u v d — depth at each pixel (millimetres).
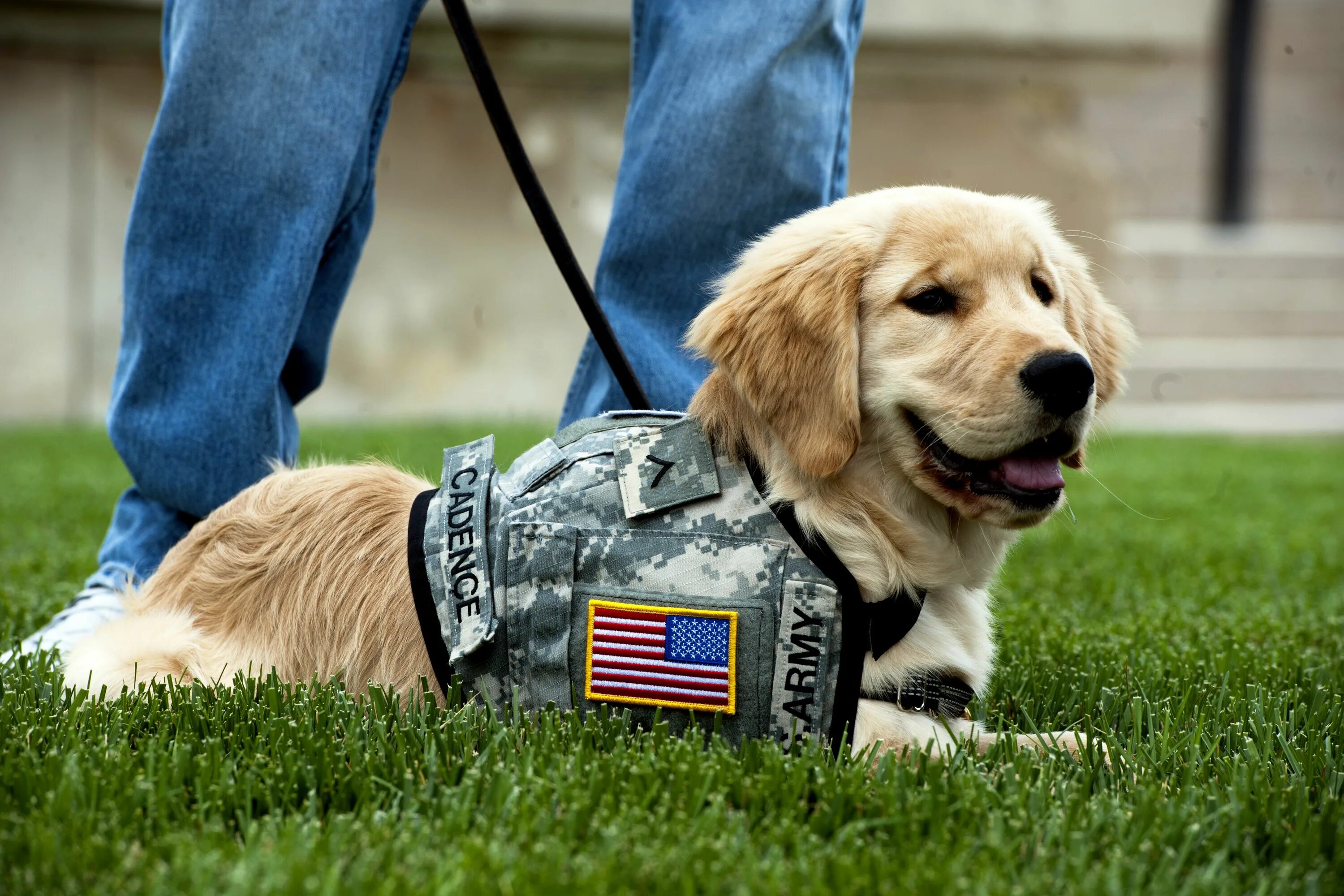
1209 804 2396
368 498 3141
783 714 2621
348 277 4070
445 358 17188
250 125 3592
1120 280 19922
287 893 1910
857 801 2326
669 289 3795
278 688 2857
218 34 3564
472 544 2768
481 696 2775
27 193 16156
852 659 2635
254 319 3650
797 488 2758
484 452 2953
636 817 2217
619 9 16250
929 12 17234
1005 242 2898
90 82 16219
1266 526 7578
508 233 17266
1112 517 8070
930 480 2789
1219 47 22719
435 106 16875
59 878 1986
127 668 3049
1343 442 15703
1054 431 2658
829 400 2750
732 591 2631
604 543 2680
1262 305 20734
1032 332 2705
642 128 3764
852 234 2865
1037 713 3215
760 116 3639
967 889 1971
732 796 2379
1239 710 3062
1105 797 2398
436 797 2387
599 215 17469
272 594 3098
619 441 2791
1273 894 2043
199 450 3670
